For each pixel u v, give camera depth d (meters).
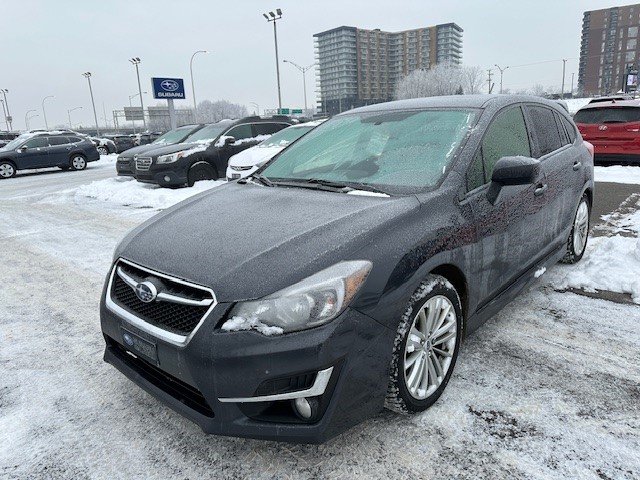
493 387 2.76
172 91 21.00
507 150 3.26
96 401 2.82
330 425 2.07
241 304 2.06
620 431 2.37
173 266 2.31
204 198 3.22
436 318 2.55
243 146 11.75
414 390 2.43
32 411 2.73
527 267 3.45
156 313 2.30
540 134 3.78
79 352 3.42
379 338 2.19
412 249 2.35
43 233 7.35
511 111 3.50
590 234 5.64
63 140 19.00
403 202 2.58
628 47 142.50
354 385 2.12
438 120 3.27
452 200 2.69
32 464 2.31
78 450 2.40
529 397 2.66
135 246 2.63
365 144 3.36
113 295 2.61
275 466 2.24
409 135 3.24
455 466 2.19
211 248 2.36
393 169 3.00
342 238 2.27
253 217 2.64
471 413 2.54
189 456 2.34
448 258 2.53
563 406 2.57
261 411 2.11
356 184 2.97
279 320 2.01
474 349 3.18
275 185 3.25
